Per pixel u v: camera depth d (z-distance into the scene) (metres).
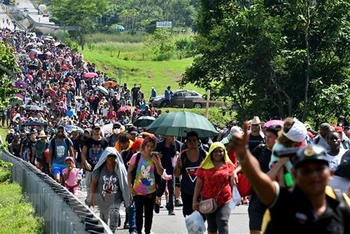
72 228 20.33
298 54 66.38
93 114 101.06
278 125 20.73
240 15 67.38
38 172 34.62
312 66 67.00
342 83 66.75
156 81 166.75
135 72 175.25
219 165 22.81
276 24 66.50
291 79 67.38
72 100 112.06
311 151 11.41
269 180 11.37
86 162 33.91
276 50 65.75
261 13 66.56
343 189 19.64
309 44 69.06
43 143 45.97
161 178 27.30
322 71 67.81
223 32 67.94
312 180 11.42
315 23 68.12
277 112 69.19
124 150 31.59
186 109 113.00
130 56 199.75
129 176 26.88
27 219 29.45
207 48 69.31
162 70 174.50
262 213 20.56
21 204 34.03
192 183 25.91
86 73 136.62
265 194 11.41
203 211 22.73
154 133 31.17
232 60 68.50
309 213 11.52
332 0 67.75
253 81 67.75
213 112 88.31
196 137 25.91
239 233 28.70
